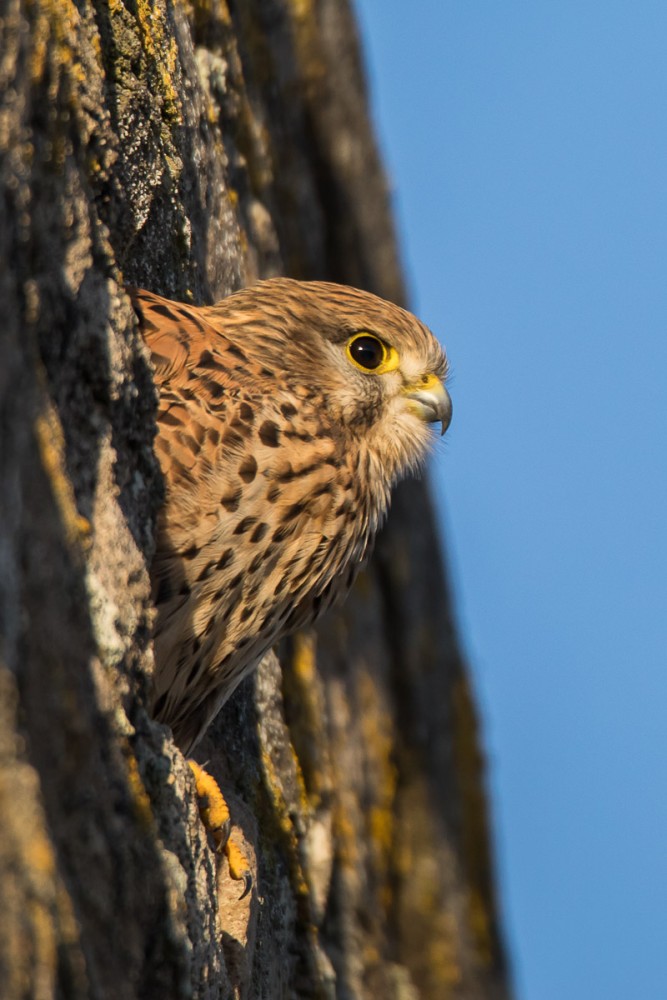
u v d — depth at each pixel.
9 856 4.09
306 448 7.81
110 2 7.81
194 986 5.75
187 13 9.72
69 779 4.86
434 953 13.47
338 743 11.53
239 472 7.23
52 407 5.22
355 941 10.54
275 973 8.52
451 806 14.15
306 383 8.61
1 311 4.66
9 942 4.02
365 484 8.70
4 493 4.48
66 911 4.29
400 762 13.62
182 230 8.55
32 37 5.52
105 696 5.29
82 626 5.22
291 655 10.58
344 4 13.93
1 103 4.83
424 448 9.23
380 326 9.02
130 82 7.75
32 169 5.34
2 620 4.34
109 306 5.91
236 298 8.86
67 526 5.17
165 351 7.49
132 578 5.71
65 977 4.24
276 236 11.33
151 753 5.67
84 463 5.67
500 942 14.35
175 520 6.94
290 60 13.17
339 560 8.31
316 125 13.62
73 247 5.67
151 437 6.30
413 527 14.51
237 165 10.53
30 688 4.60
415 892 13.52
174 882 5.45
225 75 10.30
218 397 7.45
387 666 13.63
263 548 7.38
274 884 8.86
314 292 8.99
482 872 14.40
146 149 7.87
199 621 7.23
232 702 9.04
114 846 5.12
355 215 13.93
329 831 10.19
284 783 9.66
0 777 4.14
